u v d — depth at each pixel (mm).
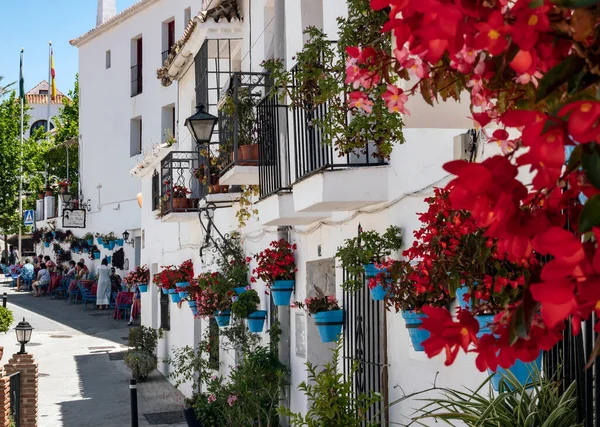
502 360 1894
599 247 1468
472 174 1635
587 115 1492
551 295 1493
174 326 17500
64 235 34906
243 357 11828
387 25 1936
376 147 7203
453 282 3910
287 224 9375
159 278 16109
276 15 10414
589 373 3527
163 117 27312
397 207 6699
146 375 17641
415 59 2240
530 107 2135
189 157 16344
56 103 51500
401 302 5637
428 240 4320
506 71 2080
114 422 13320
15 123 35312
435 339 1882
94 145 32000
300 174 8266
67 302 31844
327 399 6512
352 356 7875
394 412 6930
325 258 8805
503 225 1653
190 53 15180
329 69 6223
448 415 3842
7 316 13703
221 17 12445
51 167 37312
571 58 1672
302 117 8141
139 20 28891
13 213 35281
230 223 13539
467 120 4488
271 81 10172
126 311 27844
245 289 12188
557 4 1588
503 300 3643
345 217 8047
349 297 7984
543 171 1573
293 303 9312
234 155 10180
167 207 15305
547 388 3922
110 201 30625
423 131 6133
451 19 1701
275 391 10227
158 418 13680
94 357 20594
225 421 11242
